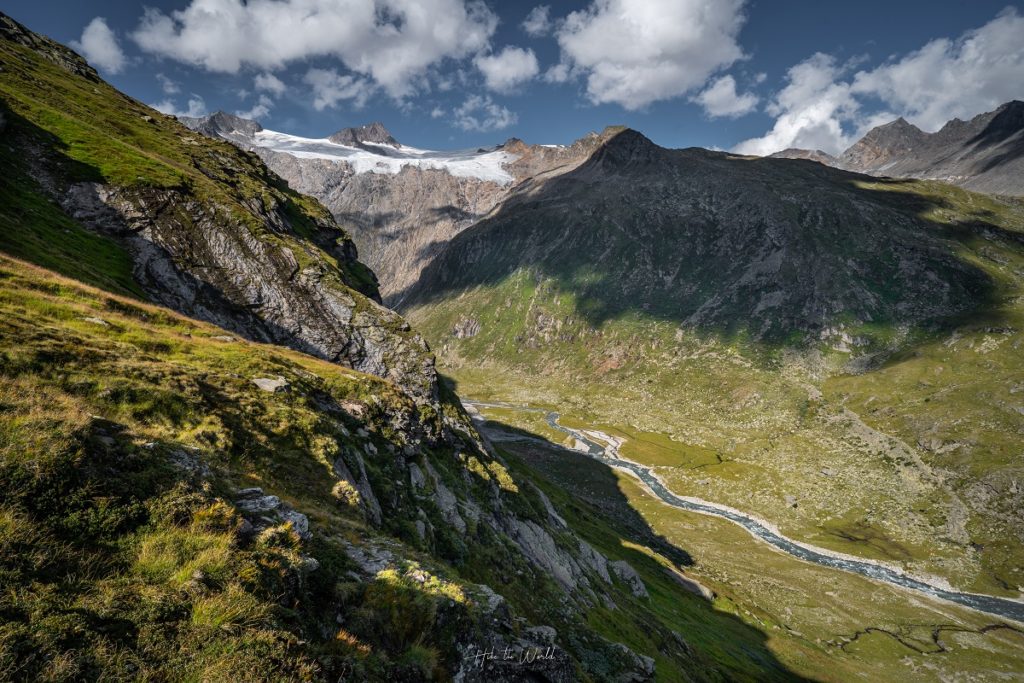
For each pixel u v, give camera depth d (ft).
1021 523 477.36
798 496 571.28
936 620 364.99
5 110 217.36
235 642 31.50
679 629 230.89
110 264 187.42
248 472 65.00
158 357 87.45
